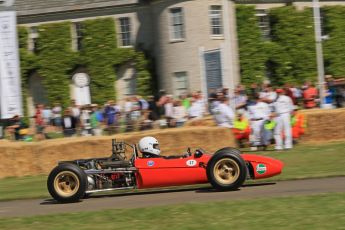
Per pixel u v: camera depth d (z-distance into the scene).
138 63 126.38
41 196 44.44
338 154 57.47
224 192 40.44
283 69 129.75
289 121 65.12
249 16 126.38
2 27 87.88
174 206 35.28
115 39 128.25
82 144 61.78
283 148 65.44
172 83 120.31
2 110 87.62
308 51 131.50
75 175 40.75
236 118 72.75
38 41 130.62
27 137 79.50
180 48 118.69
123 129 82.25
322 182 41.97
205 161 41.28
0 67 88.00
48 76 129.88
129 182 42.12
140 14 127.06
